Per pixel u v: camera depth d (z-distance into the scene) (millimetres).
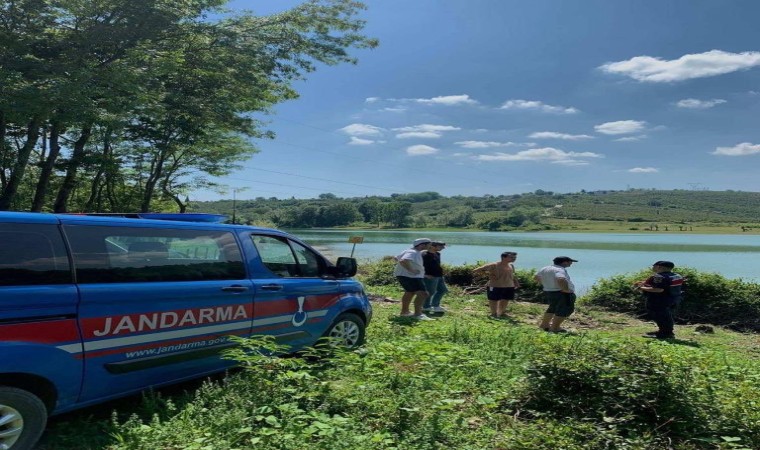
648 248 55000
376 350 5824
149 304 4188
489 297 11750
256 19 20344
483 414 4508
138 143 24375
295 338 5637
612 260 37656
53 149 19188
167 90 19281
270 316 5309
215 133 27391
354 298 6512
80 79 13617
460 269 16500
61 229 3779
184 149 27656
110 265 4004
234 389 4375
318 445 3510
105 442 3723
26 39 14273
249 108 22250
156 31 16562
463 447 3719
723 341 10219
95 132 21141
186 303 4480
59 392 3625
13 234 3496
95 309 3820
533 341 7273
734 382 5371
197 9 17984
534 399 4668
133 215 4547
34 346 3445
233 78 19797
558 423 4188
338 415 4109
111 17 16078
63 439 3715
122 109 15227
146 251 4305
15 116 13109
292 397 4199
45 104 13109
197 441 3471
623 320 12562
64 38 15461
